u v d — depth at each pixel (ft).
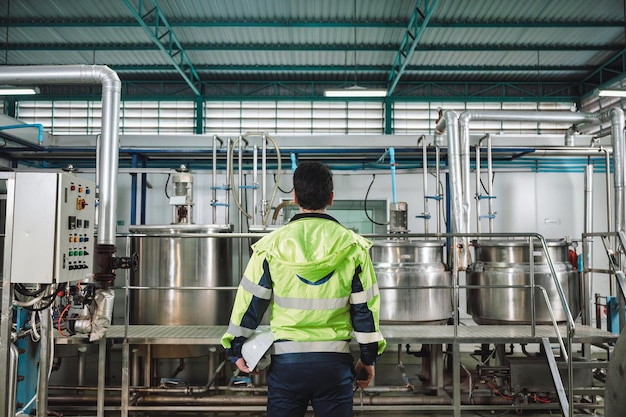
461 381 11.98
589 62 27.89
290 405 5.13
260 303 5.25
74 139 18.75
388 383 13.35
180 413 11.30
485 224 20.20
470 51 25.94
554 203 20.34
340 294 5.09
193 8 21.76
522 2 21.16
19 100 29.14
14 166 18.01
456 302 10.25
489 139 15.65
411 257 11.54
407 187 20.01
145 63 27.94
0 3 21.27
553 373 9.71
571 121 15.67
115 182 10.23
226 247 12.77
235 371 12.00
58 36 24.30
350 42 25.36
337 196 19.95
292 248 5.01
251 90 30.48
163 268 11.93
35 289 8.43
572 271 11.95
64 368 14.69
